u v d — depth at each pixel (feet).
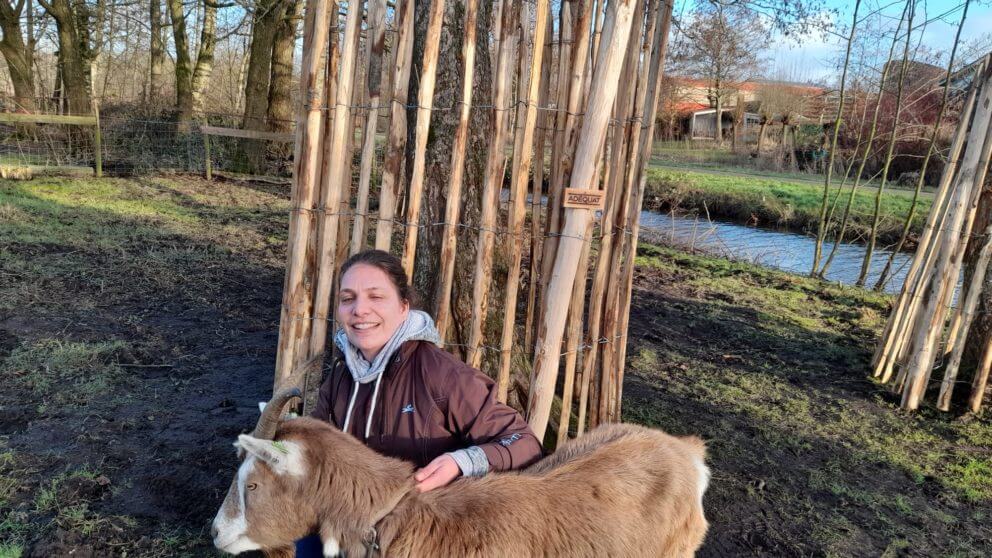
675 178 67.31
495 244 13.21
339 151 10.74
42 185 42.42
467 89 10.50
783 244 47.21
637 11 11.29
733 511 13.11
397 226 33.83
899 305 20.20
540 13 10.15
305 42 10.70
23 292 21.98
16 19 59.41
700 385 19.34
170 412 15.31
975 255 19.03
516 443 8.06
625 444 8.59
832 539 12.35
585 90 11.69
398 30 10.48
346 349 8.39
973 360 19.62
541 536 7.23
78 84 56.13
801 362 21.75
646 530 7.98
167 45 87.04
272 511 7.34
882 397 19.22
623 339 13.32
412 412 8.07
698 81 119.03
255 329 21.30
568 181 11.55
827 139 78.48
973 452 16.07
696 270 35.37
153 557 10.51
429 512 7.09
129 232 32.53
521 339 15.74
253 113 58.95
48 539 10.55
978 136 17.31
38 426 14.14
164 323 21.02
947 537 12.61
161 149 56.54
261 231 36.47
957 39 30.91
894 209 50.96
